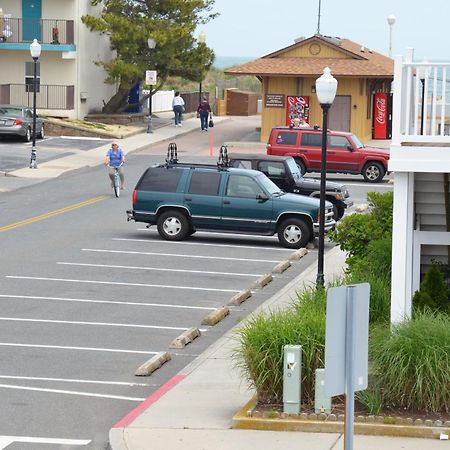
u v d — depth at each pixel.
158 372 20.27
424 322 17.00
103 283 29.03
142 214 36.91
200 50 76.50
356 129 70.00
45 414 17.42
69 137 68.88
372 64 69.25
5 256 32.59
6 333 23.11
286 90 70.25
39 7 72.94
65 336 22.98
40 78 73.56
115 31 72.94
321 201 26.03
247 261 33.31
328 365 10.25
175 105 77.94
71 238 36.44
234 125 83.06
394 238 18.78
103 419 17.22
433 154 18.09
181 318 25.11
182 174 36.78
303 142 54.97
